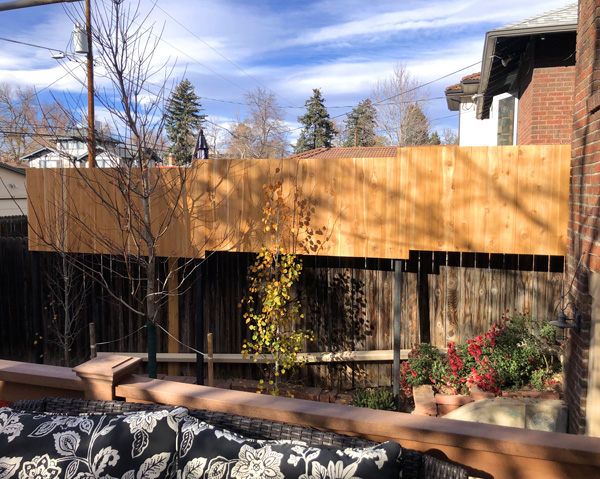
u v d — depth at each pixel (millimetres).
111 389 2848
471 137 17062
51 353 7715
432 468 2029
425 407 5242
